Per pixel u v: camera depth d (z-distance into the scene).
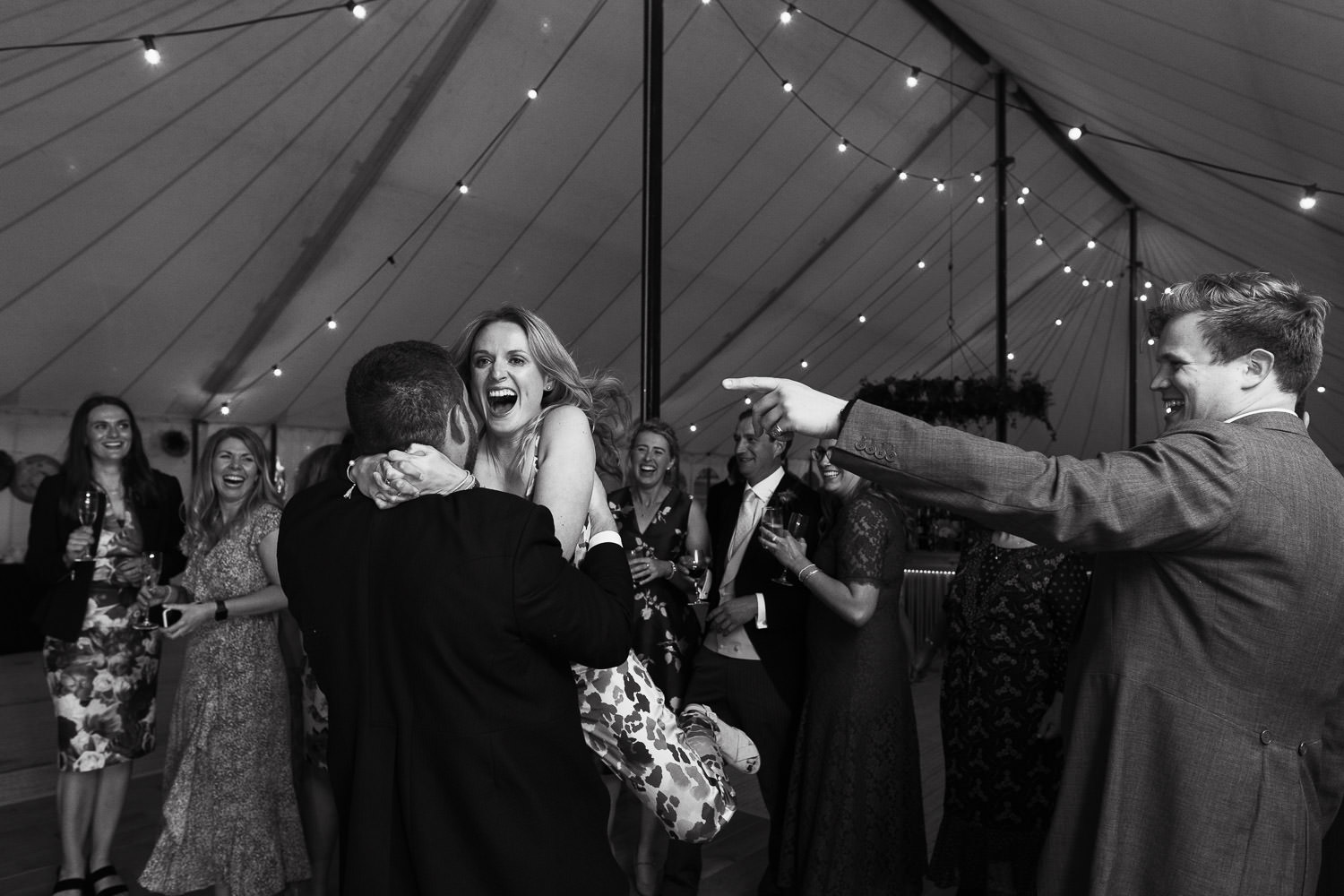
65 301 6.36
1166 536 1.10
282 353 7.74
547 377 1.49
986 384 8.26
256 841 2.34
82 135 5.42
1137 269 13.64
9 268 5.92
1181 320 1.26
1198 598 1.15
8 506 7.09
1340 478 1.16
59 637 2.51
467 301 8.03
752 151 7.95
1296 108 4.04
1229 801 1.12
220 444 2.53
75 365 6.93
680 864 2.56
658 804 1.36
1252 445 1.12
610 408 1.62
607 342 9.43
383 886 1.07
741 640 2.56
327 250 6.95
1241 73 4.03
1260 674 1.13
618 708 1.35
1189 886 1.11
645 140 3.99
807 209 8.98
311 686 2.48
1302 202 4.95
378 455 1.17
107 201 5.84
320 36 5.54
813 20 6.99
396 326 7.96
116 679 2.61
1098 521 1.08
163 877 2.27
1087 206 11.66
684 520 2.89
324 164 6.33
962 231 10.58
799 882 2.31
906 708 2.35
